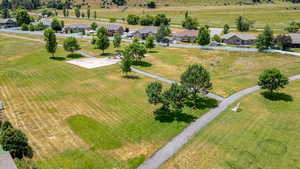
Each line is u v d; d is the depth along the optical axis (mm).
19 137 31531
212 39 119812
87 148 35188
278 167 31828
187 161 32562
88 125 41438
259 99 53219
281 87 53531
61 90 57312
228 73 73250
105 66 77688
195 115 45781
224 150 35062
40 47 101875
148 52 99375
